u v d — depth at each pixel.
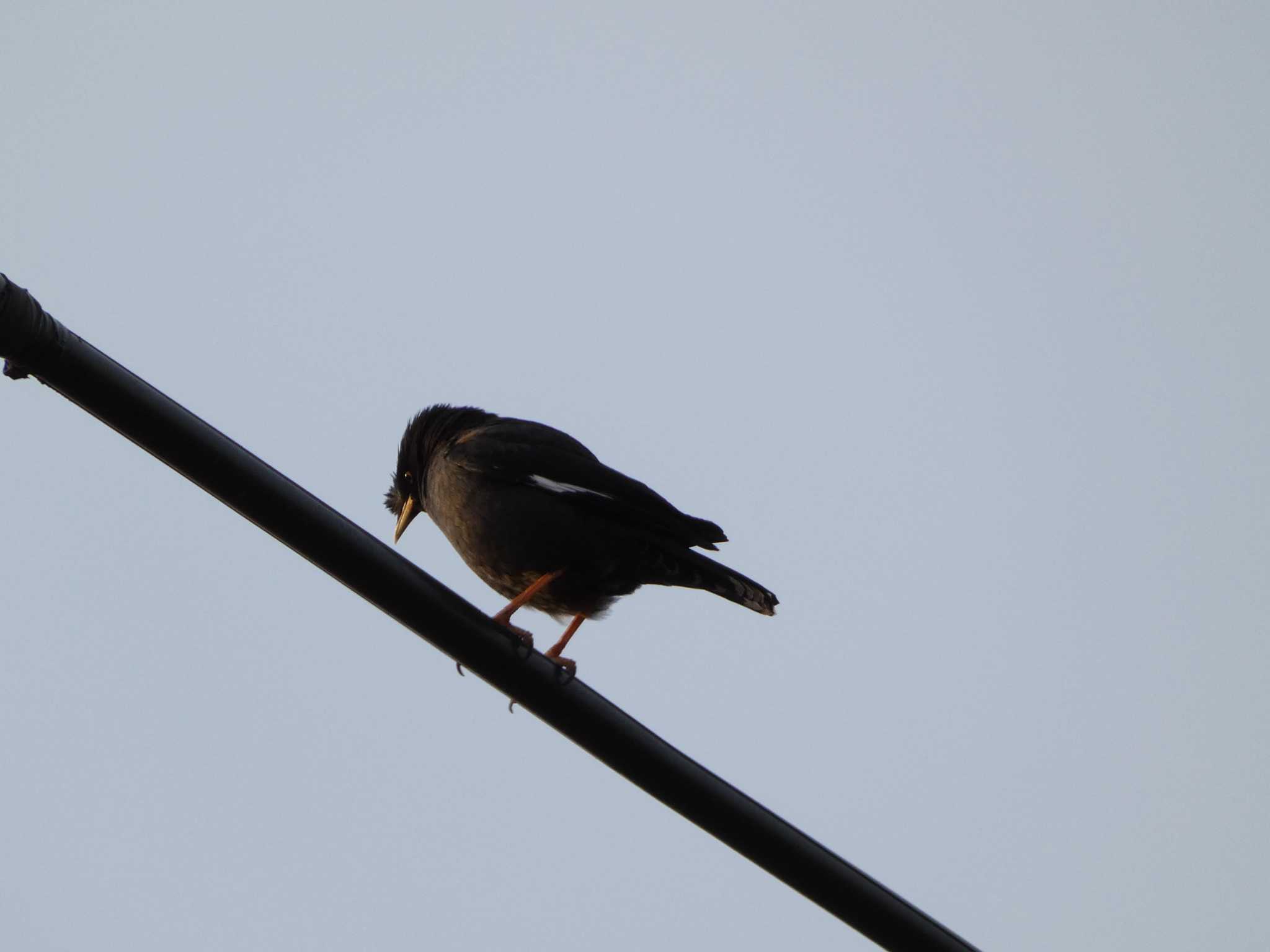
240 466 8.95
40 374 8.51
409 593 9.49
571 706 9.83
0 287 8.25
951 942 9.91
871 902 9.86
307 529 9.20
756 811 9.88
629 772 9.88
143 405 8.70
